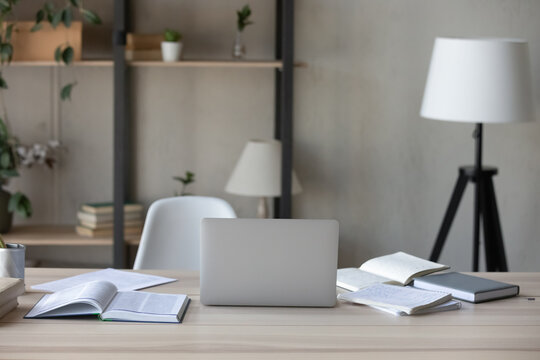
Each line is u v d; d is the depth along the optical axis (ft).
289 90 11.58
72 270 7.66
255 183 11.94
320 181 13.30
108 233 11.96
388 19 13.02
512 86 10.62
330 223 6.40
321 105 13.12
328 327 5.87
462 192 12.01
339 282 7.22
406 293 6.69
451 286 6.92
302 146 13.20
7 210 11.87
